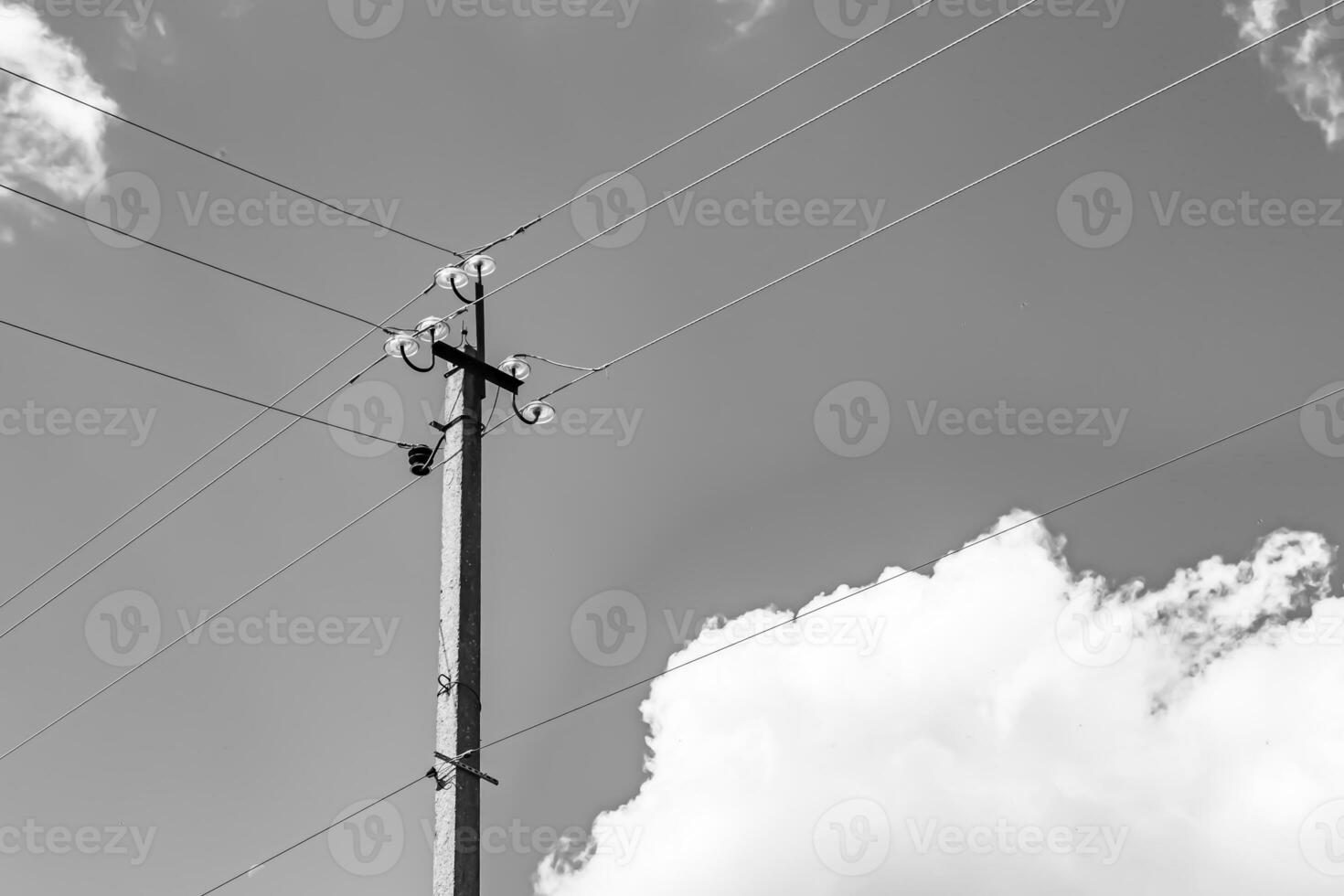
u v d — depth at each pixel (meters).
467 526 13.60
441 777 12.52
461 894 11.98
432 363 14.37
